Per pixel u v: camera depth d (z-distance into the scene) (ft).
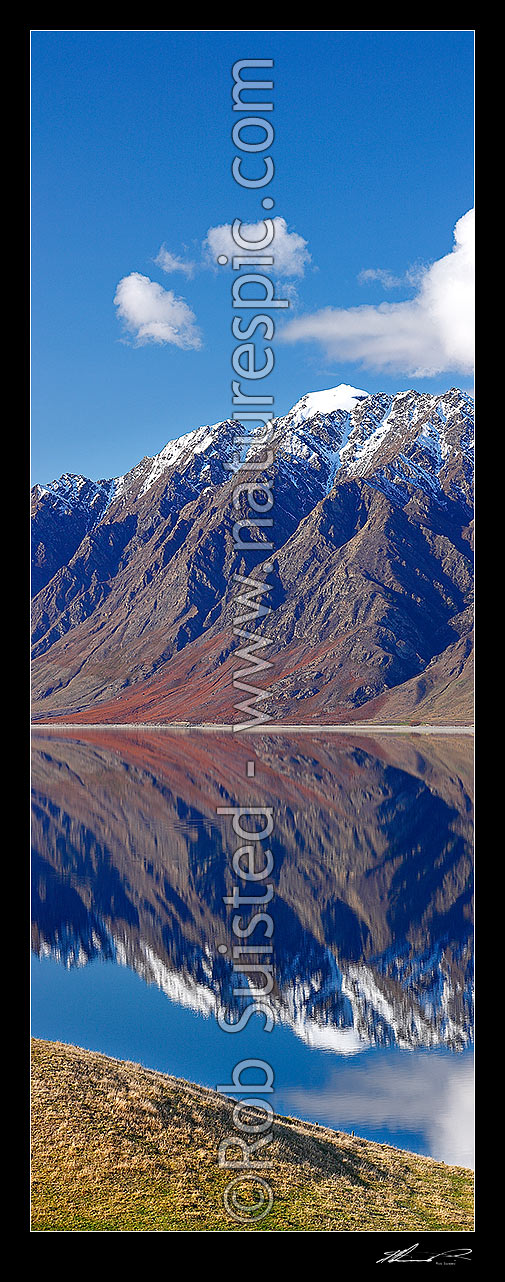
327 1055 79.66
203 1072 70.59
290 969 121.49
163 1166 40.47
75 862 201.05
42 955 126.62
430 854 206.18
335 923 149.38
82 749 510.99
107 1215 34.88
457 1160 50.49
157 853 211.20
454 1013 99.45
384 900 166.50
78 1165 39.50
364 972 120.47
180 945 134.21
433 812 258.16
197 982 112.68
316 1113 61.93
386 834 229.86
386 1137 56.34
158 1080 51.03
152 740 581.12
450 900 166.30
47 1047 53.78
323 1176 42.68
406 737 552.00
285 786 319.06
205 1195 37.73
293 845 219.61
